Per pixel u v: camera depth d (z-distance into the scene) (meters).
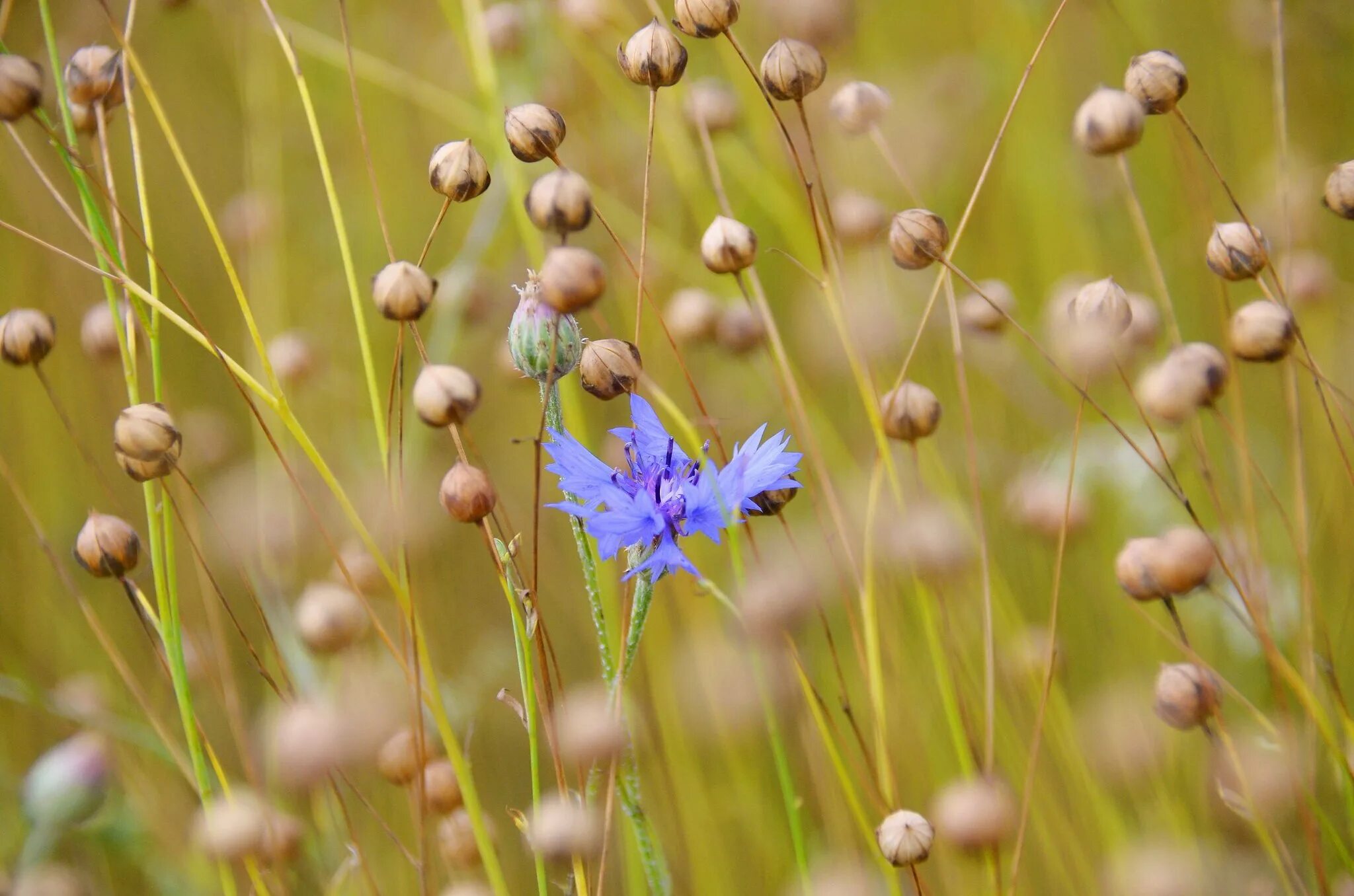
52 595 0.72
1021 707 0.67
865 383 0.63
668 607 0.70
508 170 0.69
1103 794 0.65
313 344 0.72
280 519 0.69
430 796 0.63
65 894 0.63
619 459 0.70
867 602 0.63
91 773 0.63
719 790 0.68
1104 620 0.70
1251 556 0.64
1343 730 0.65
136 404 0.62
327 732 0.62
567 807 0.60
